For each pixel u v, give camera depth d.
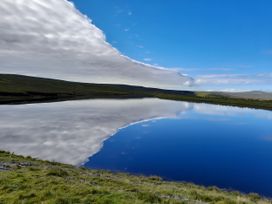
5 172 23.03
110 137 64.31
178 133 73.12
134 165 42.75
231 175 38.78
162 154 49.88
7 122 78.06
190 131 77.19
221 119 109.81
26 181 20.34
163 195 20.03
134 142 59.69
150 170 40.34
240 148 56.50
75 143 56.25
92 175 27.36
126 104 175.12
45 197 16.77
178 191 22.47
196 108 170.75
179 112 137.00
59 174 23.83
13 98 165.12
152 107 161.50
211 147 56.78
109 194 17.36
